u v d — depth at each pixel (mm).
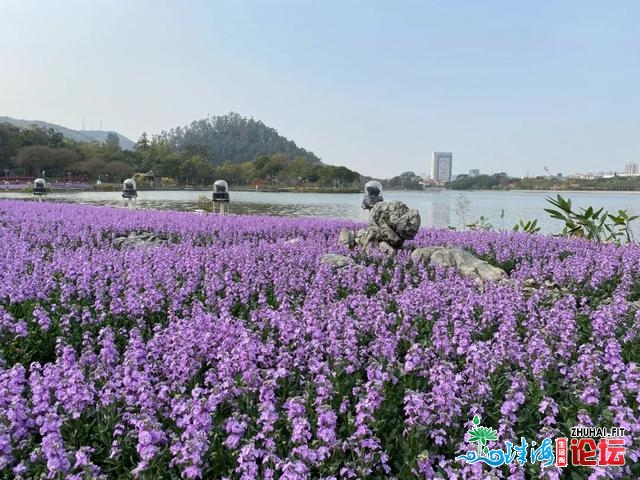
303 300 8570
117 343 6609
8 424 4195
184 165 128875
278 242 14164
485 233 16984
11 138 105938
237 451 3994
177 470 4062
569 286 10484
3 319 6438
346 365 5664
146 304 7461
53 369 4812
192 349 5645
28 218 18719
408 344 6473
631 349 6332
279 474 3883
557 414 4852
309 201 66062
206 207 38062
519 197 93875
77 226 17094
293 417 4211
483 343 5641
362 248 13578
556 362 5719
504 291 8195
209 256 11070
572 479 3939
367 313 7016
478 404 4598
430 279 10891
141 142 155500
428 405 4559
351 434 4406
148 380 4781
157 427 4066
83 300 8117
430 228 18703
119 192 84125
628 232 17141
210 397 4328
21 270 9711
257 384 5023
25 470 3863
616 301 7707
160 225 18141
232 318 6504
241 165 158750
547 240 14859
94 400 4816
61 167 107312
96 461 4250
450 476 3764
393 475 4109
